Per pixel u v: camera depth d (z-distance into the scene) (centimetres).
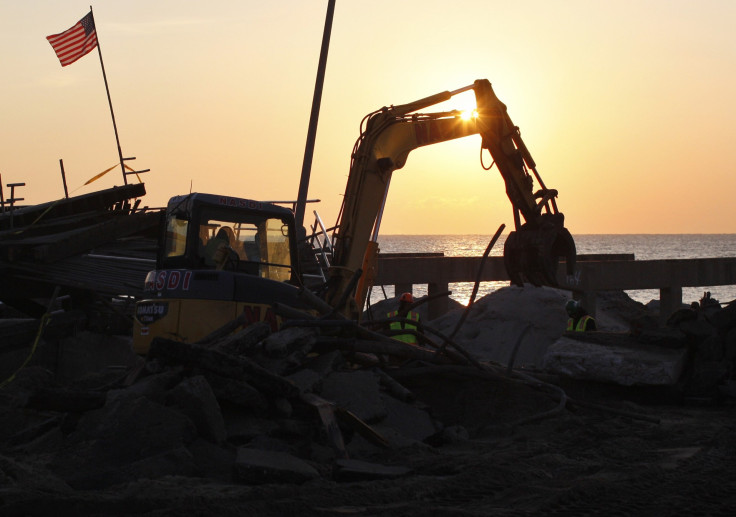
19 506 518
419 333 1198
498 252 16962
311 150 1864
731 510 585
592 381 1323
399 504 586
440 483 655
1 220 1969
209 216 1068
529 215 1273
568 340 1415
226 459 692
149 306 1030
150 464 650
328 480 666
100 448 677
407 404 942
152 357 816
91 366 1584
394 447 798
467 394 1091
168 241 1113
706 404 1262
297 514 536
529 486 649
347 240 1227
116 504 538
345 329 1048
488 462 729
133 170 2372
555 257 1273
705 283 2842
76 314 1586
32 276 1568
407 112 1284
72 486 619
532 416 1016
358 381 893
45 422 813
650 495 630
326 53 1894
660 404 1295
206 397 721
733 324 1327
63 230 1942
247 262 1074
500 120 1256
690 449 853
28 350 1516
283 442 740
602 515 566
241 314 975
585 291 2539
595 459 795
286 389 791
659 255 17050
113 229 1894
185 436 696
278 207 1123
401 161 1287
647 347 1354
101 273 1622
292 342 892
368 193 1244
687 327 1333
